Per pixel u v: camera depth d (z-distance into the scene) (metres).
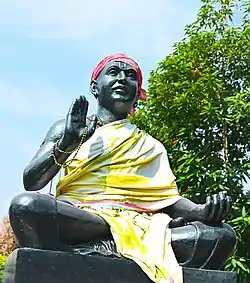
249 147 14.69
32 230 6.26
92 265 6.23
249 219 12.94
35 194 6.37
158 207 7.38
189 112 14.53
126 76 7.96
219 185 13.32
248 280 13.14
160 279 6.34
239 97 14.11
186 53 15.09
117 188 7.31
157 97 14.92
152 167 7.70
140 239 6.67
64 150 6.82
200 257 6.81
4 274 6.41
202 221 7.07
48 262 6.09
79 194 7.25
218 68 15.11
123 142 7.61
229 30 15.15
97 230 6.68
